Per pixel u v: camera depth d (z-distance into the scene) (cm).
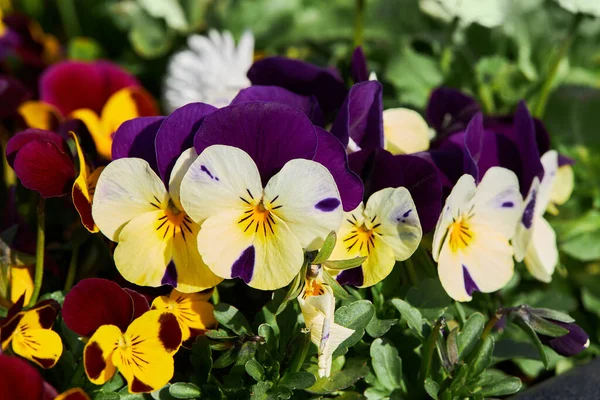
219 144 50
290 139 50
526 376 58
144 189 50
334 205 49
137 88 63
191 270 50
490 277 52
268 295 52
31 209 56
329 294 49
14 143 51
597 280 60
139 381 49
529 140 53
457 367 51
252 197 49
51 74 62
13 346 49
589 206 62
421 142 54
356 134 52
